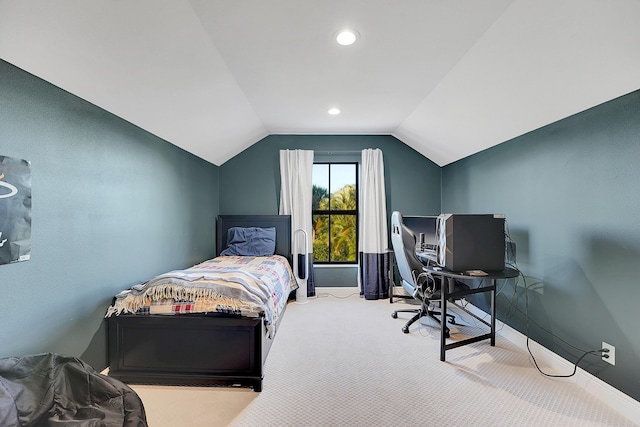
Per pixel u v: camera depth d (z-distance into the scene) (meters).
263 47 2.02
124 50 1.69
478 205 3.46
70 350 1.78
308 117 3.55
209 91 2.49
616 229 1.82
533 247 2.55
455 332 2.95
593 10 1.43
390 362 2.36
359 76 2.48
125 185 2.30
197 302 2.02
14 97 1.47
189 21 1.68
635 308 1.71
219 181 4.36
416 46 2.01
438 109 3.05
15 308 1.47
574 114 2.13
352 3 1.60
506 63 2.03
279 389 2.01
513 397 1.91
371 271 4.12
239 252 3.96
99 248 2.02
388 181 4.39
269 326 2.09
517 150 2.78
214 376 2.01
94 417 1.33
